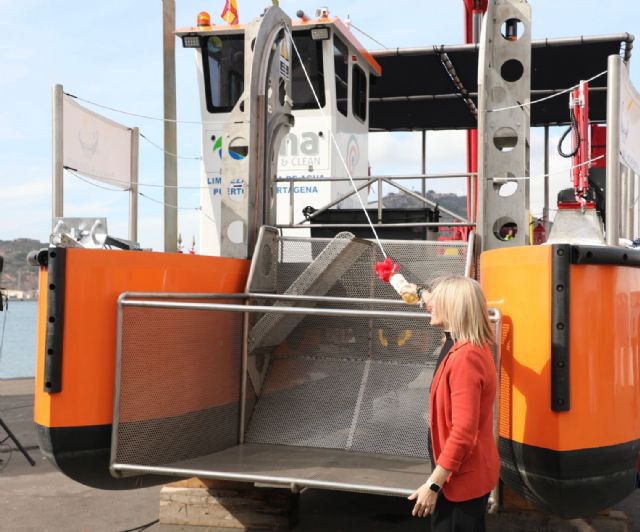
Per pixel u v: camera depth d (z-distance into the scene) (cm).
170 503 457
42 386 363
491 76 463
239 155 498
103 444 368
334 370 466
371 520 468
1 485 552
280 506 444
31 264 390
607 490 328
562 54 936
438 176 543
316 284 469
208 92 835
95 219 388
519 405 329
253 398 464
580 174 656
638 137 455
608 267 324
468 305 287
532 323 323
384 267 345
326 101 791
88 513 482
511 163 460
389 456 418
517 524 422
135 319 373
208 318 419
